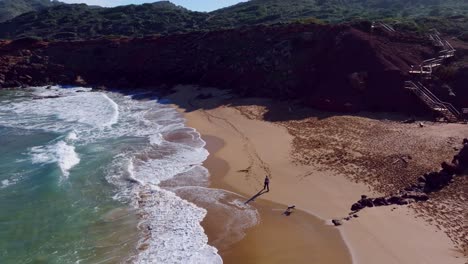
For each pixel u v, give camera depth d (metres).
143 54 68.62
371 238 20.08
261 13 98.62
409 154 29.14
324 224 21.62
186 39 68.31
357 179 26.42
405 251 18.95
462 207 22.08
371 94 41.78
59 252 19.88
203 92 55.62
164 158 31.92
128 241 20.61
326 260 18.72
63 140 36.16
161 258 19.05
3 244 20.55
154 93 58.44
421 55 46.19
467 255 18.30
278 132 36.88
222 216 22.91
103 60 70.12
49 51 72.75
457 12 82.69
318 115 40.75
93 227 22.05
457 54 45.38
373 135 33.81
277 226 21.69
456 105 38.81
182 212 23.41
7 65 68.62
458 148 29.39
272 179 27.56
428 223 20.89
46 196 25.48
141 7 120.50
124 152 33.22
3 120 44.56
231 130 38.72
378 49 45.84
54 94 60.03
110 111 48.22
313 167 28.88
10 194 25.80
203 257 19.02
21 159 31.72
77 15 117.06
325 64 48.09
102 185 27.05
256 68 54.72
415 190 24.14
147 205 24.30
